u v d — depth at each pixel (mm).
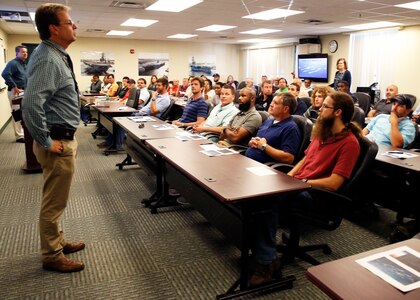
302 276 2182
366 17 7172
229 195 1668
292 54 11680
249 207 1854
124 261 2350
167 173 3104
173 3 6195
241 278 1965
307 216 2137
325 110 2229
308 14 6949
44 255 2186
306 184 1854
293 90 5410
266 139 2768
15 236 2686
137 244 2582
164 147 2711
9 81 5715
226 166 2182
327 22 7941
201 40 12648
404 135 3172
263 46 12852
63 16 1893
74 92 2020
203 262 2344
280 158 2615
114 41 12258
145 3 6117
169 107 5262
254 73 13523
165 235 2727
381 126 3412
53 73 1857
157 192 3295
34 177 4172
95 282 2111
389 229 2869
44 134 1849
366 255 1121
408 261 1086
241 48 14039
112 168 4562
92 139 6465
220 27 9102
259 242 2023
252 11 6750
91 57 12055
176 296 1987
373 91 8203
